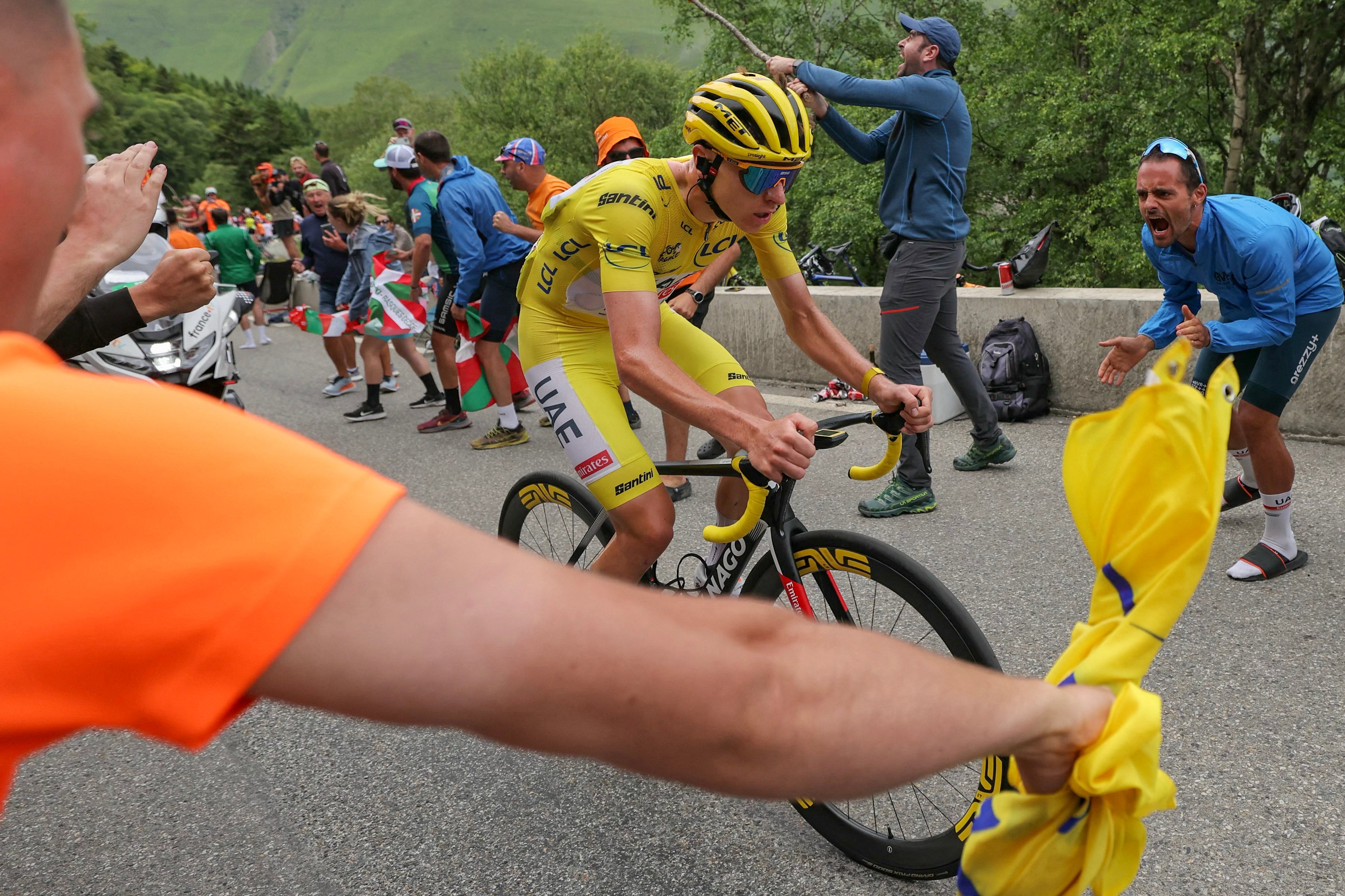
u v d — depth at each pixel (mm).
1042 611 3320
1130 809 700
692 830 2305
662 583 2713
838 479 5051
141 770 2730
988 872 738
